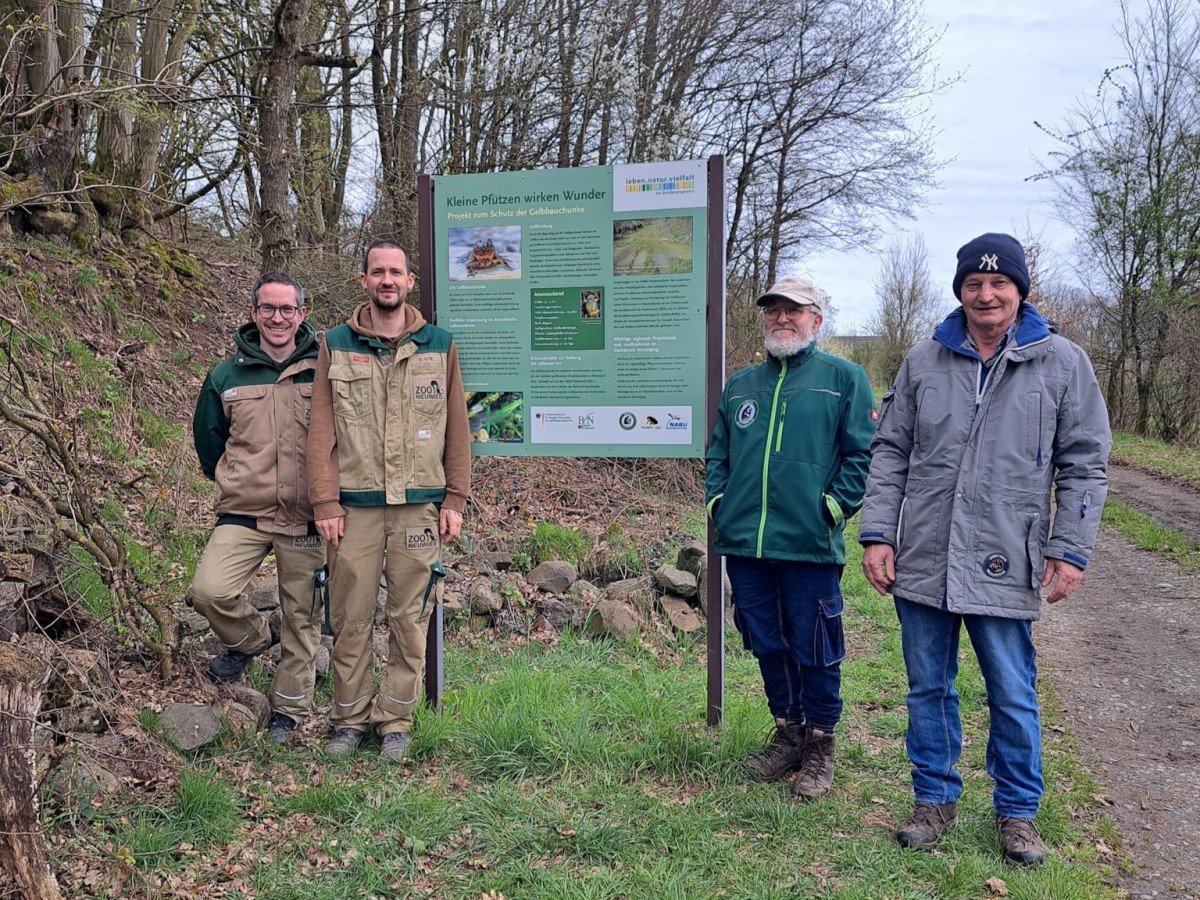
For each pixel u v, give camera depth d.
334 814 3.16
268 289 3.64
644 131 12.84
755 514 3.39
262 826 3.07
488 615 5.30
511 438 4.14
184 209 9.98
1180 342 18.81
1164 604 7.25
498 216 4.07
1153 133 20.17
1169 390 20.17
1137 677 5.34
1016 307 2.98
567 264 4.03
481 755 3.65
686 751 3.62
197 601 3.54
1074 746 4.19
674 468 10.08
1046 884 2.79
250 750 3.53
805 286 3.40
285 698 3.75
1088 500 2.87
